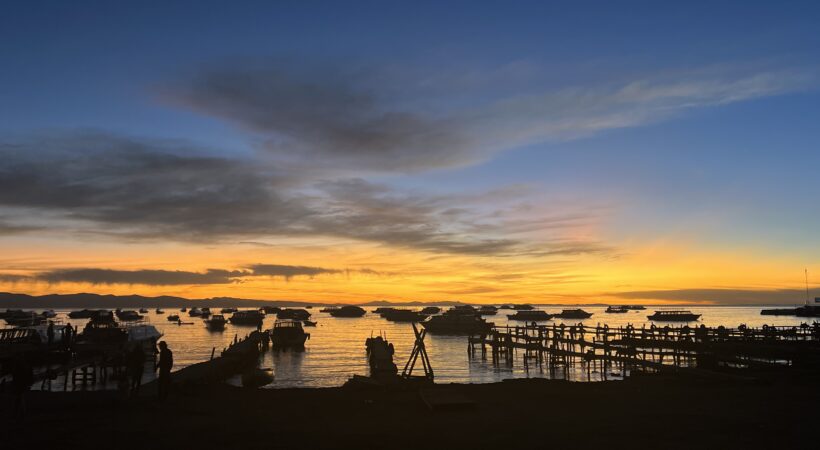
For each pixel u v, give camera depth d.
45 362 56.16
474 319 141.75
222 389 31.03
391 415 22.12
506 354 65.06
